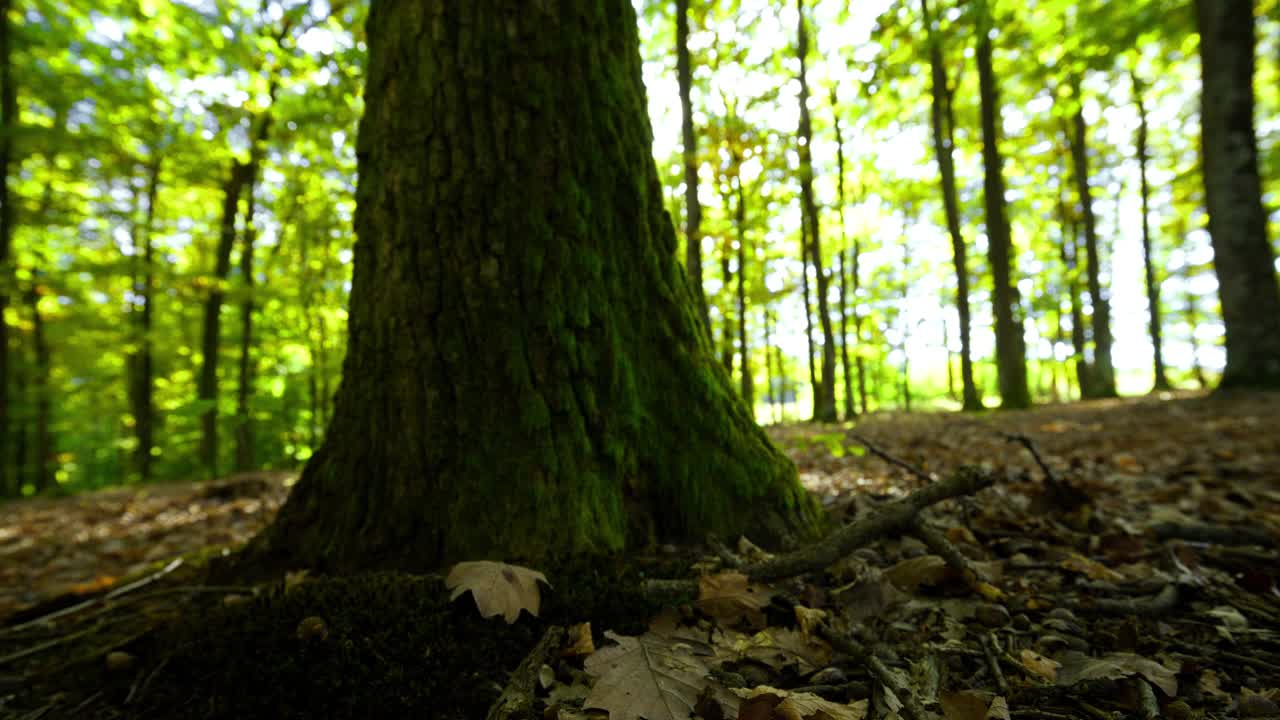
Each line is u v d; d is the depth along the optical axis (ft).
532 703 4.17
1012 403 38.65
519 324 6.64
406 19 7.12
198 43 27.99
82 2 28.53
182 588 6.68
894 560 7.13
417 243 6.77
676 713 4.01
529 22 7.05
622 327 7.19
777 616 5.52
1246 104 26.20
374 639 4.66
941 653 5.02
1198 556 7.29
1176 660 4.85
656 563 6.05
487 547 6.08
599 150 7.29
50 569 13.58
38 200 36.86
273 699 4.32
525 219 6.80
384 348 6.84
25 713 4.75
